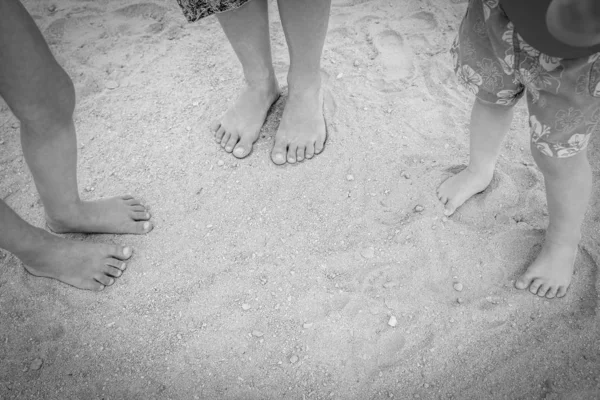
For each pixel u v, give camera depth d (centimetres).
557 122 131
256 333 166
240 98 217
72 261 175
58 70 140
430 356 161
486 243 183
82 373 160
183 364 162
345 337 164
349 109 226
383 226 188
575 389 153
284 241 187
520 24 119
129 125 227
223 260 183
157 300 174
